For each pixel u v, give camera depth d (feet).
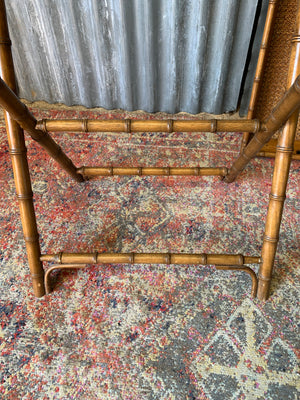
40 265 3.23
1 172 4.66
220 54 4.70
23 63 5.46
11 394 2.66
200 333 2.99
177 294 3.28
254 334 2.97
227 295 3.27
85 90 5.55
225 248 3.70
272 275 3.42
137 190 4.40
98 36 4.79
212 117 5.58
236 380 2.70
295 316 3.10
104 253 3.22
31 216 3.11
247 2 4.18
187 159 4.81
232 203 4.19
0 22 2.64
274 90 4.42
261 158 4.83
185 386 2.68
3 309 3.20
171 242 3.77
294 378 2.70
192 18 4.47
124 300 3.25
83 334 3.01
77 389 2.68
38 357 2.87
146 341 2.95
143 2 4.39
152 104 5.51
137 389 2.67
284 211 4.05
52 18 4.78
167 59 4.98
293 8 3.78
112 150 4.99
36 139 3.14
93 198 4.31
